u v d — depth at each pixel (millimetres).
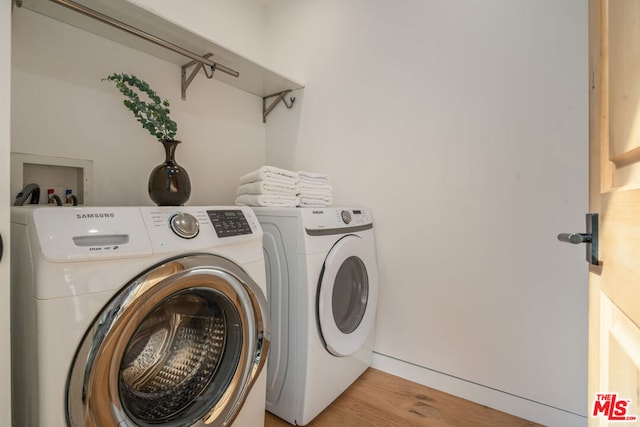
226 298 977
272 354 1388
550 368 1322
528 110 1361
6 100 694
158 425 853
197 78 1877
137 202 1595
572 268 1277
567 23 1276
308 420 1299
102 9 1241
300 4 2160
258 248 1126
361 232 1648
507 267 1417
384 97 1773
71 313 675
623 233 524
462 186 1527
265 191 1512
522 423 1342
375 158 1806
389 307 1757
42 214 692
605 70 632
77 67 1390
